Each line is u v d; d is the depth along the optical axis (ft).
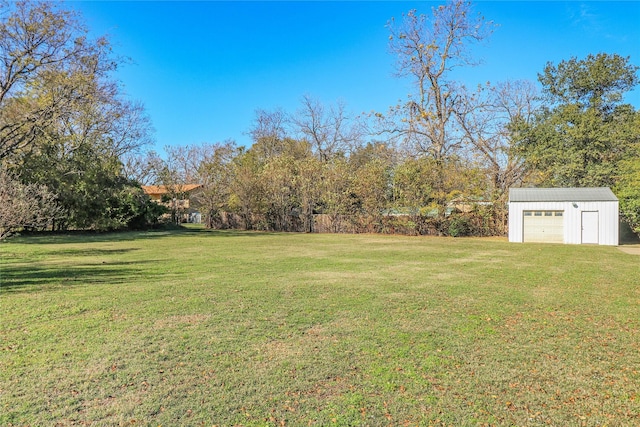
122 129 102.99
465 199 82.48
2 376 12.26
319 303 21.74
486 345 15.14
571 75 95.50
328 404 10.62
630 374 12.61
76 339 15.76
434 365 13.19
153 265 37.17
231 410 10.31
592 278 30.32
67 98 63.87
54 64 63.62
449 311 20.11
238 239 73.00
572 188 74.23
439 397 11.02
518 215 71.61
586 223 68.33
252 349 14.69
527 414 10.16
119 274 31.78
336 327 17.35
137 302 21.97
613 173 82.33
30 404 10.55
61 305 21.30
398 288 25.99
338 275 31.30
